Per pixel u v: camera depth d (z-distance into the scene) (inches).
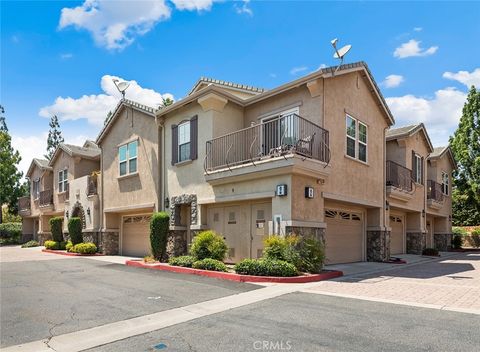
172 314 278.8
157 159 684.1
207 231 528.1
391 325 240.7
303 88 548.1
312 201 498.3
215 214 583.2
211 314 274.5
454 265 620.7
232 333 228.5
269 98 588.7
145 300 325.7
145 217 756.0
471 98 1288.1
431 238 1104.2
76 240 885.2
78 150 1049.5
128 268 551.2
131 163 761.0
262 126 586.9
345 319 255.1
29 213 1321.4
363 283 403.9
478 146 1268.5
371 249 668.7
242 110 623.2
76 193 938.7
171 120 666.2
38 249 1062.4
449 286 385.1
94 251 813.2
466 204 1328.7
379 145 698.2
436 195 975.0
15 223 1582.2
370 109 674.2
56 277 465.4
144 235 756.0
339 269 521.7
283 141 524.7
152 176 695.1
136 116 759.1
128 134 778.8
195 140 603.5
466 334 221.9
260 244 514.6
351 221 643.5
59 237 983.0
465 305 296.2
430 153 1004.6
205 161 570.3
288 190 466.0
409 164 844.0
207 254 509.4
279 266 417.4
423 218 912.9
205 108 587.2
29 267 573.0
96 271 520.1
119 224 836.0
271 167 474.0
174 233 624.1
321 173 499.5
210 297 334.0
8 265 602.2
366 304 299.6
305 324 244.1
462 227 1322.6
